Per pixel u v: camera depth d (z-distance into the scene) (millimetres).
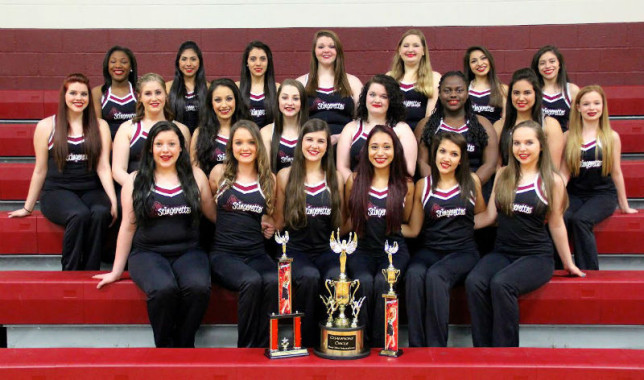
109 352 3250
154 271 3527
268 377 3084
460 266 3660
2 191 4676
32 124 5285
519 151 3674
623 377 3020
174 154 3654
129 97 4836
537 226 3707
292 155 4246
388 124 4188
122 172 4168
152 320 3502
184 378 3076
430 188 3840
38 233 4250
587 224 4125
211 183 3957
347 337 3182
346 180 4145
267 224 3914
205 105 4266
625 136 5129
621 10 6305
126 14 6441
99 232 4074
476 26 6391
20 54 6371
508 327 3531
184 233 3729
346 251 3291
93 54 6406
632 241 4238
